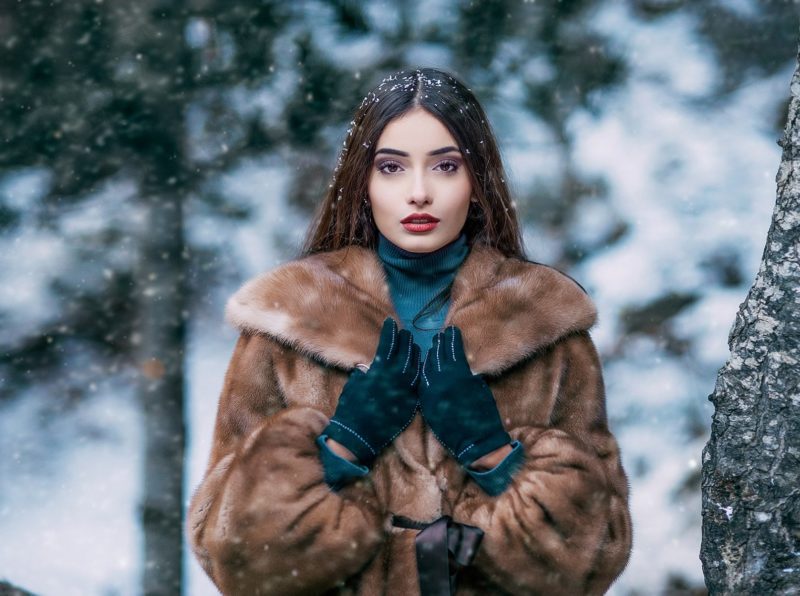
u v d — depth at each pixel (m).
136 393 7.82
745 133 7.74
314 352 2.98
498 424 2.92
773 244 2.72
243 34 6.48
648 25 7.54
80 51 6.29
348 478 2.88
